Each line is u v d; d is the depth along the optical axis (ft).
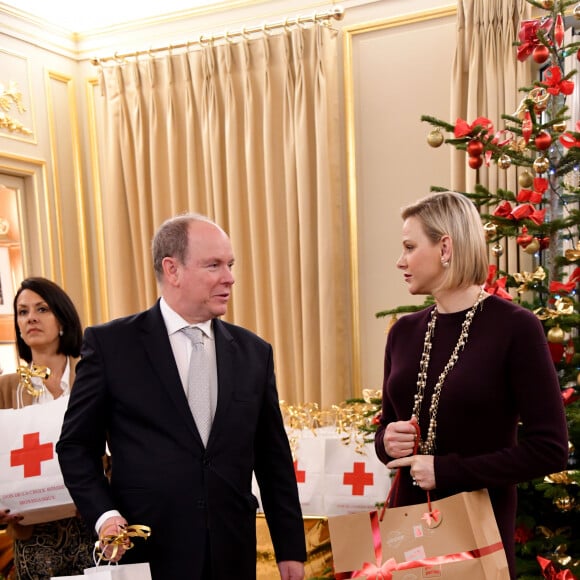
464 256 4.12
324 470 7.48
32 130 11.84
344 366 10.96
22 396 6.09
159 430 4.36
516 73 9.20
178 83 11.51
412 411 4.29
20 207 11.93
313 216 10.76
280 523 4.87
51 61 12.27
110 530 3.82
